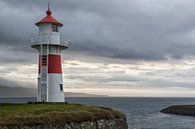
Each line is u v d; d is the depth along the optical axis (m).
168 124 78.62
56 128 30.34
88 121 34.06
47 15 44.66
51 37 42.12
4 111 31.00
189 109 123.00
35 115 30.34
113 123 38.03
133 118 97.38
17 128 27.59
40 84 42.78
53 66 42.88
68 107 36.28
